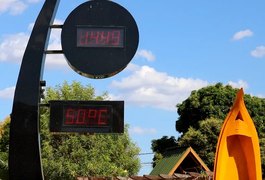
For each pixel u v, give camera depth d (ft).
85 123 39.14
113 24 40.42
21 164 38.86
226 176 52.29
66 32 40.42
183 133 144.87
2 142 141.28
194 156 98.32
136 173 115.44
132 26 40.34
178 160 97.40
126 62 40.06
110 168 105.91
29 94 39.55
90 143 107.45
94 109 39.22
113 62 40.14
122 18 40.45
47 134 106.11
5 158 128.26
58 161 105.09
